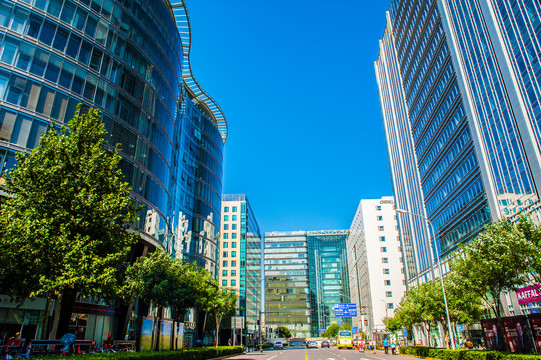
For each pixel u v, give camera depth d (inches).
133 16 1562.5
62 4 1278.3
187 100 2962.6
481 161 1734.7
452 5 2103.8
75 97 1244.5
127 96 1456.7
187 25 2420.0
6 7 1139.9
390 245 4033.0
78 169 648.4
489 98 1684.3
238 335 3730.3
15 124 1075.3
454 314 1300.4
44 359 483.2
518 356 653.9
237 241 4699.8
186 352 932.6
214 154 3336.6
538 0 1315.2
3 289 641.6
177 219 2456.9
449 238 2169.0
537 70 1321.4
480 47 1765.5
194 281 1264.8
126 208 725.3
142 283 998.4
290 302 7381.9
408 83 3048.7
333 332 5772.6
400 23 3262.8
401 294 3841.0
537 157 1311.5
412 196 2957.7
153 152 1590.8
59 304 649.6
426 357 1205.7
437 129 2377.0
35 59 1166.3
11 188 626.8
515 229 808.3
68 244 587.2
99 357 535.8
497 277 824.3
